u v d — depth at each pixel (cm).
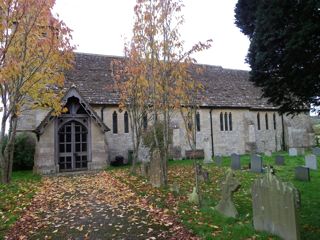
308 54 838
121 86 1731
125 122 2453
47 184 1383
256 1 999
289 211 588
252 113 3142
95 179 1515
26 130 2066
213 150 2844
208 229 675
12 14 1182
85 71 2505
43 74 1393
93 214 859
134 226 742
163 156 1262
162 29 1154
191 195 947
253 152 2953
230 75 3366
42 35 1326
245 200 947
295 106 1070
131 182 1338
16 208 918
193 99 1013
